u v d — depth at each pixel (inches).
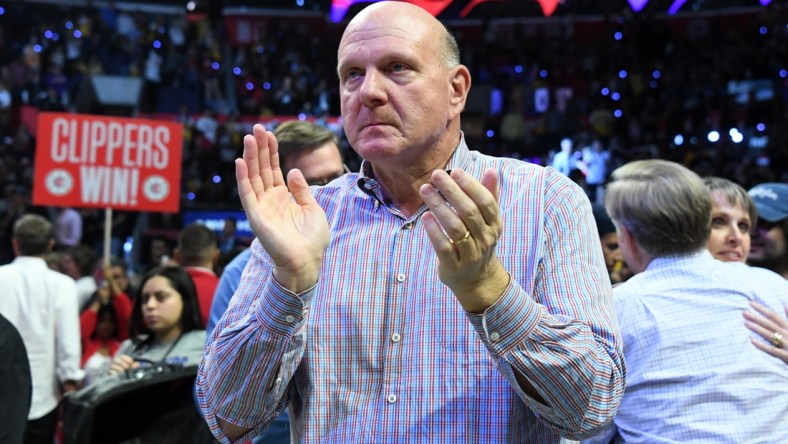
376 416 55.9
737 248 104.4
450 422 54.8
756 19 746.8
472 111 633.6
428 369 55.7
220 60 715.4
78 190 200.5
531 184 59.6
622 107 636.1
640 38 714.8
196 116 604.7
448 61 59.6
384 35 57.2
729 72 673.0
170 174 205.6
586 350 51.6
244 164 53.5
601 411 52.5
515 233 57.6
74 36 706.2
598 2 808.3
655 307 80.0
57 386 169.6
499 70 733.3
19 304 166.1
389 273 58.4
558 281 55.6
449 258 48.9
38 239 171.6
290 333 53.5
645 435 77.4
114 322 184.5
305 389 58.0
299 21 815.7
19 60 666.8
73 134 201.2
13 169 538.3
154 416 106.9
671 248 82.3
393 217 60.6
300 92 673.0
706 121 600.4
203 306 151.4
